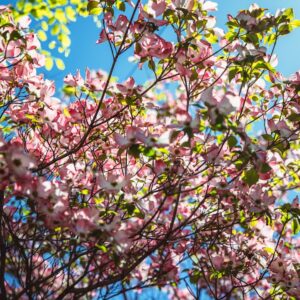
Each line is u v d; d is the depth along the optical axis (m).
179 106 2.86
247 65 2.89
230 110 2.48
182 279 3.39
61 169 3.15
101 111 3.39
